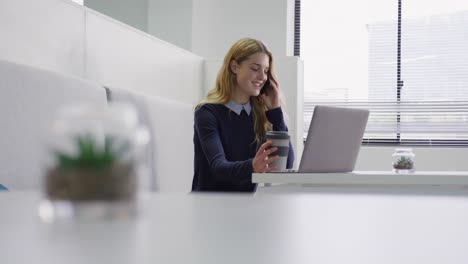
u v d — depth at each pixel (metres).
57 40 2.24
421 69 4.62
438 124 4.54
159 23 4.49
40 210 0.39
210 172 2.41
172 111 2.98
